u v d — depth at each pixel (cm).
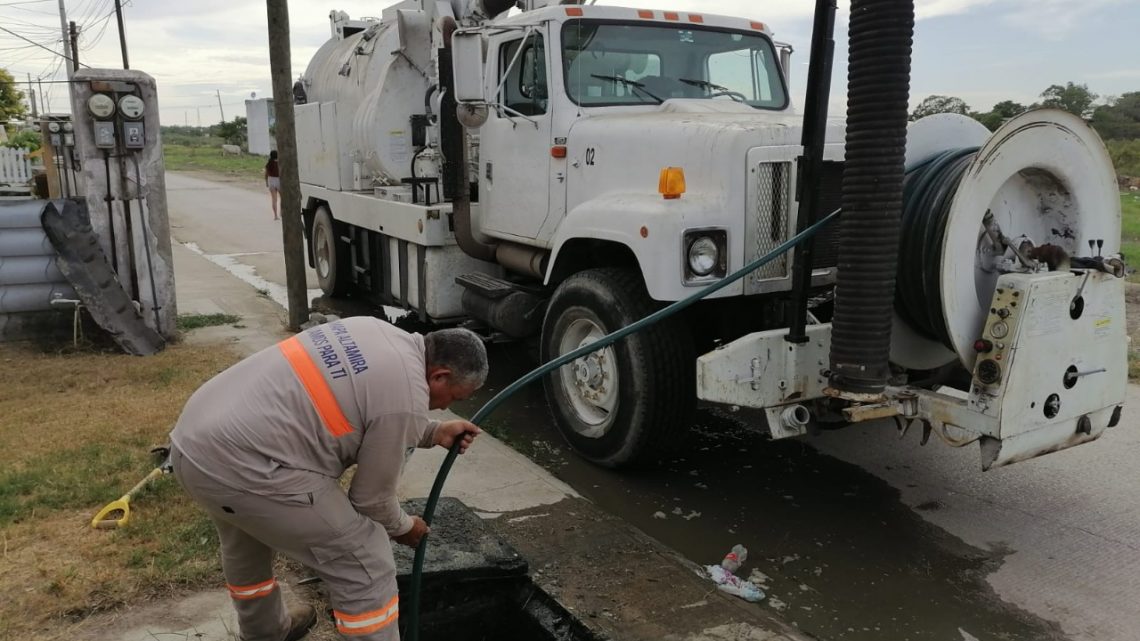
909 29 335
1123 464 504
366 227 783
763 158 432
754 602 358
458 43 520
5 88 3706
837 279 369
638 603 337
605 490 472
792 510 450
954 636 338
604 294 461
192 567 331
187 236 1479
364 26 906
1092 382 384
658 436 457
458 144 613
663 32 558
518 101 573
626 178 484
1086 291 372
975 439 368
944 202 371
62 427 477
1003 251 383
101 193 651
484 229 621
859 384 368
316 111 892
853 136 350
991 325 357
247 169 3484
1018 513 445
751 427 577
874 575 384
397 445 236
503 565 345
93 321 665
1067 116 377
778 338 411
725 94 574
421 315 688
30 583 318
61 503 383
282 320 779
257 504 232
